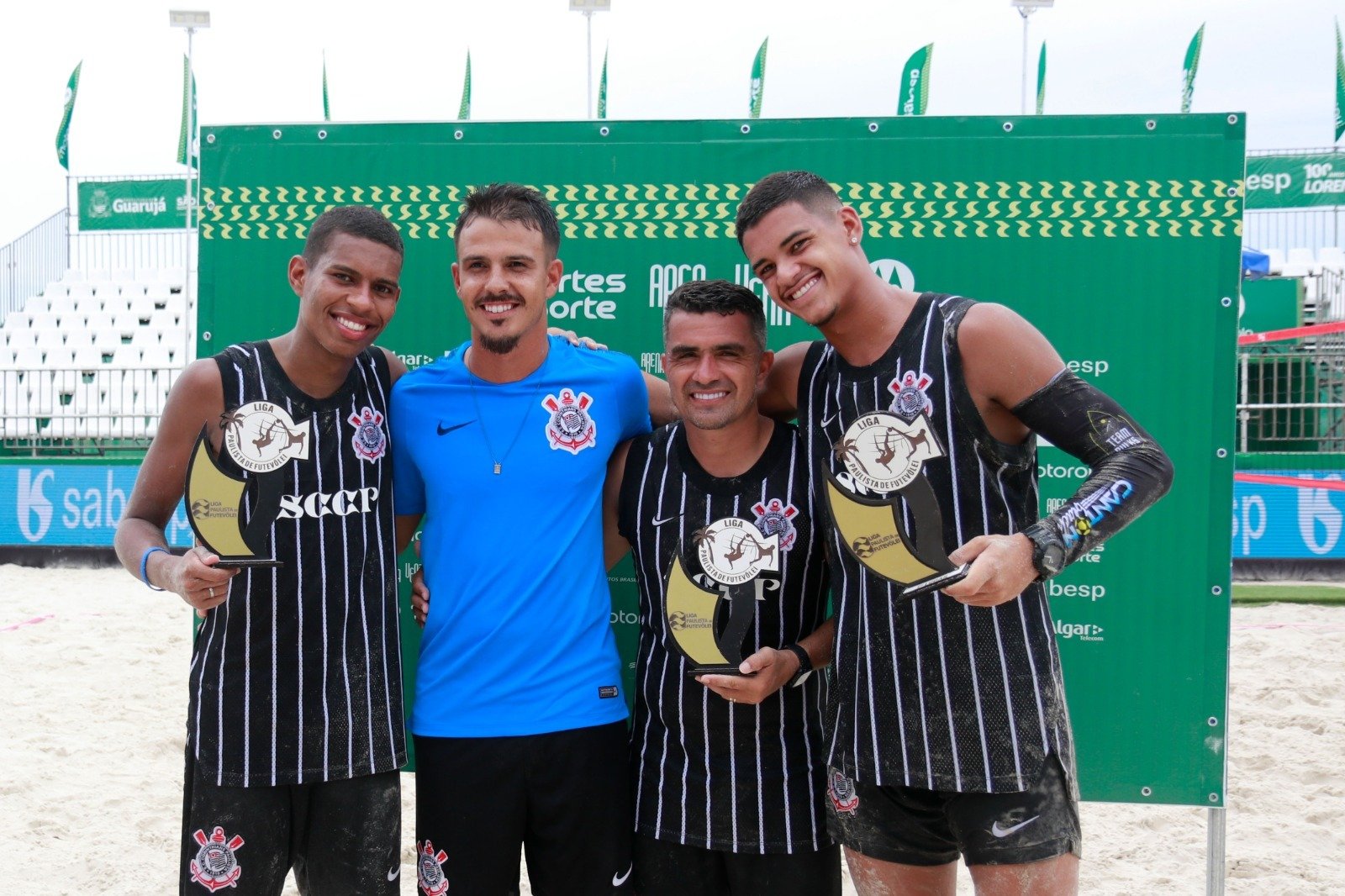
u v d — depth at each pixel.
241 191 3.33
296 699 2.37
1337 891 3.44
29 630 7.41
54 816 4.11
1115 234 3.13
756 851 2.42
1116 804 4.32
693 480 2.50
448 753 2.44
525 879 3.68
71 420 12.35
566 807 2.42
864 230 3.19
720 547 2.46
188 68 13.02
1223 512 3.13
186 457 2.45
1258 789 4.39
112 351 14.71
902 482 2.27
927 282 3.19
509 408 2.53
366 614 2.44
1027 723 2.24
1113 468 2.09
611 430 2.59
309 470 2.39
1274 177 14.62
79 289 15.73
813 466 2.42
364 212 2.39
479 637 2.45
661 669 2.50
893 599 2.28
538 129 3.27
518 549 2.47
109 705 5.62
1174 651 3.16
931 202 3.18
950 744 2.25
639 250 3.26
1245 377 10.62
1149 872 3.63
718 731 2.43
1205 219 3.11
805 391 2.45
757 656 2.32
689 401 2.38
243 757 2.35
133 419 11.76
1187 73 13.23
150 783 4.50
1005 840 2.24
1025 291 3.16
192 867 2.36
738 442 2.47
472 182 3.29
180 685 6.04
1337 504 9.11
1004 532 2.26
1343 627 7.45
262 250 3.33
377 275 2.34
